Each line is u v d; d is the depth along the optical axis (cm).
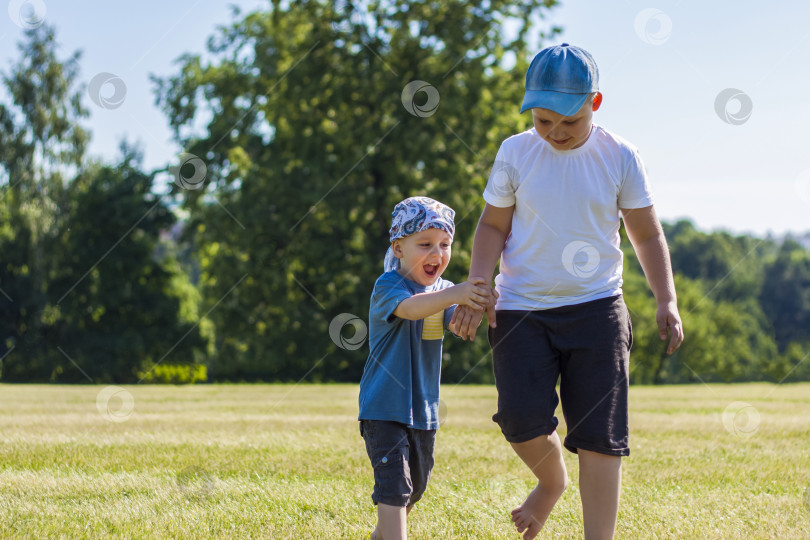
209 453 399
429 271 246
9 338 2188
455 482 327
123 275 2306
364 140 1491
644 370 3039
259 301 1670
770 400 867
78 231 2291
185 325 2352
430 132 1448
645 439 480
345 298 1659
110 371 2228
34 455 385
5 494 293
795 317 4722
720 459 395
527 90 228
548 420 225
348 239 1672
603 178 235
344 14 1512
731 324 3969
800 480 336
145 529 246
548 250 233
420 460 242
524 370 227
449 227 246
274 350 1706
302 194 1562
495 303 228
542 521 237
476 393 998
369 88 1477
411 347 236
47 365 2200
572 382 227
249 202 1628
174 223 2364
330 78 1533
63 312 2239
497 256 246
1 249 2200
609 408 220
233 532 245
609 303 229
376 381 235
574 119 224
